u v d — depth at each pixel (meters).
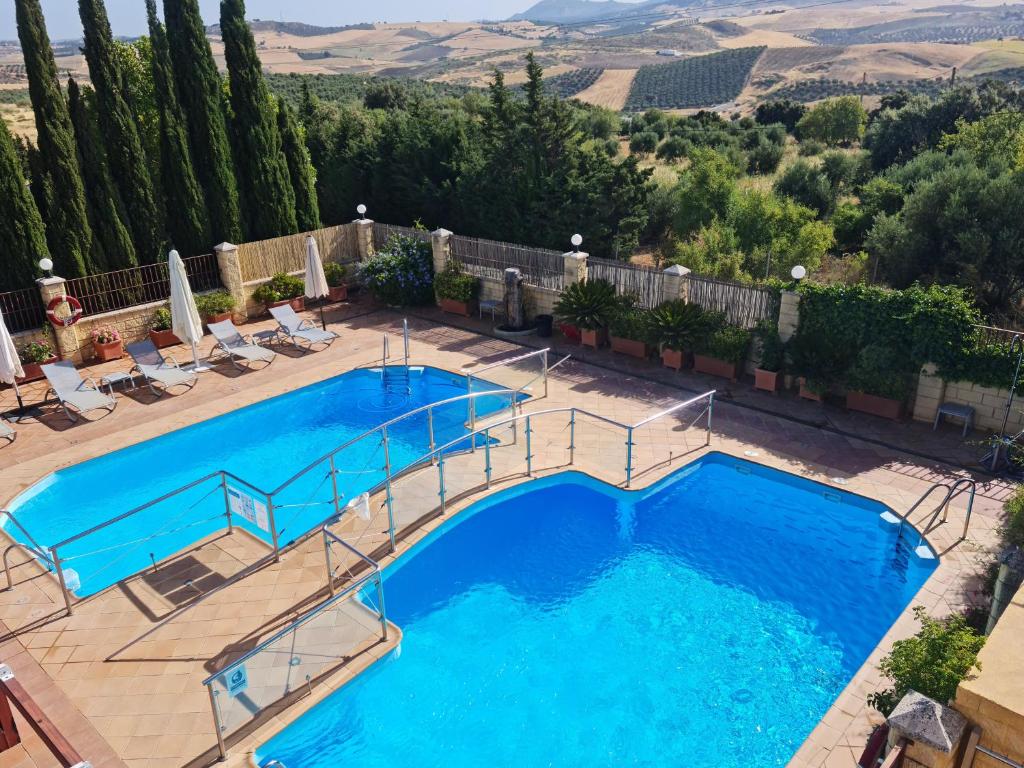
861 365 14.39
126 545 10.79
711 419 14.48
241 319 20.94
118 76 18.69
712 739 8.12
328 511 12.36
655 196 28.42
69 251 18.23
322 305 22.19
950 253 19.66
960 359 13.44
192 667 8.83
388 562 10.75
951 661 6.43
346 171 27.52
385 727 8.30
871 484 12.27
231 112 21.72
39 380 17.38
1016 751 5.32
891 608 9.97
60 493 13.18
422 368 17.75
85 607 9.94
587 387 16.28
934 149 31.66
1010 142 25.50
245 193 21.98
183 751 7.68
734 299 16.39
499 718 8.43
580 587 10.59
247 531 11.61
